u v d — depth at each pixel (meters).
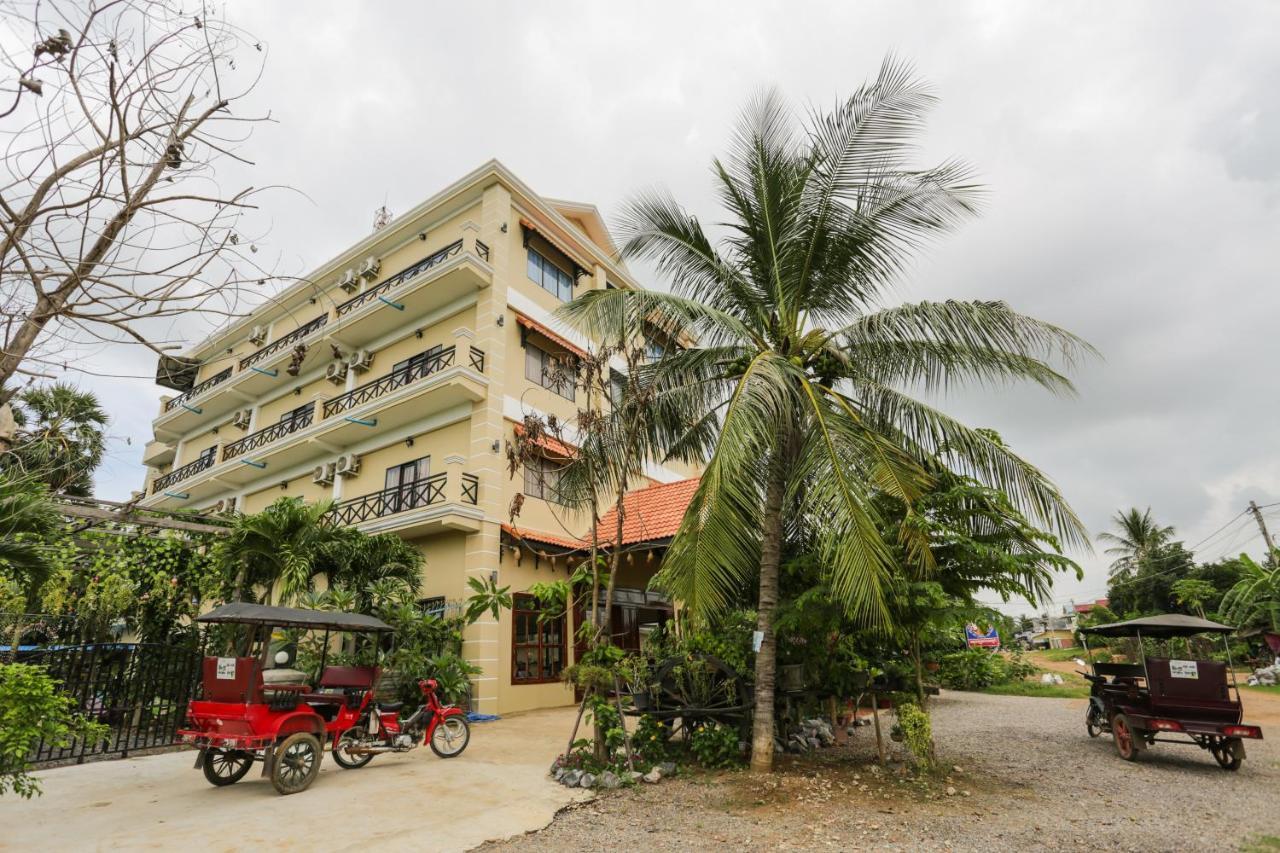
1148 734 8.50
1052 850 5.04
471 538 14.07
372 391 17.98
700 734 7.99
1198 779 7.46
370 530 14.82
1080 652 36.19
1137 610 37.34
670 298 8.19
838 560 6.59
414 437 16.58
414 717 8.62
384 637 11.88
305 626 7.90
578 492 9.68
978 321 7.58
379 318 17.77
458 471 14.27
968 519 7.87
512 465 8.80
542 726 11.72
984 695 17.86
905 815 5.95
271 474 20.56
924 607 7.39
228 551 11.03
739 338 8.58
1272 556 28.17
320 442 17.94
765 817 5.95
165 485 25.12
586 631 8.15
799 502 8.96
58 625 11.04
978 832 5.47
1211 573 34.84
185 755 8.84
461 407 15.59
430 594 14.52
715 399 9.10
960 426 7.93
